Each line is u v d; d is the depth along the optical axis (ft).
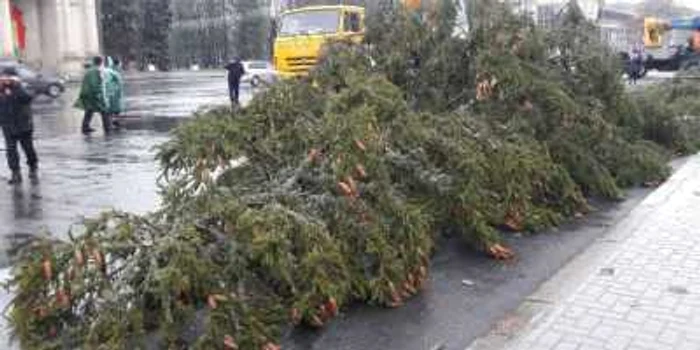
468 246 23.91
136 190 38.04
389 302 19.06
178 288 15.23
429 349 16.83
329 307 17.51
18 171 41.70
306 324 17.71
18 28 222.48
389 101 23.07
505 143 25.36
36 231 29.89
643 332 17.20
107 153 52.80
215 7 323.78
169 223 17.43
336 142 19.57
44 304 15.62
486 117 27.48
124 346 15.03
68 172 44.52
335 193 19.43
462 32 29.96
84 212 33.17
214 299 15.52
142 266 15.85
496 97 28.27
